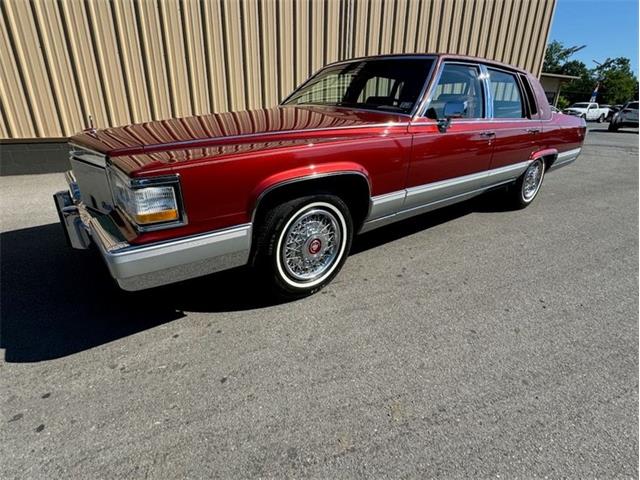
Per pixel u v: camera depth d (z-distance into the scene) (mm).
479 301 2744
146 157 1960
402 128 2828
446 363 2119
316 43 7078
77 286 2799
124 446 1600
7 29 5348
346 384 1951
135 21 5844
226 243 2146
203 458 1557
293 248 2531
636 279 3139
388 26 7617
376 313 2559
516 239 3906
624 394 1942
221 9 6215
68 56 5715
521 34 9320
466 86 3393
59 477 1467
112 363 2061
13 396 1836
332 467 1531
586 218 4664
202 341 2244
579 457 1603
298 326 2400
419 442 1647
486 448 1629
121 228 2031
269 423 1721
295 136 2363
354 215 2941
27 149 5910
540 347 2277
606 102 63688
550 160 4820
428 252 3533
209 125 2561
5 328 2328
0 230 3846
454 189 3459
